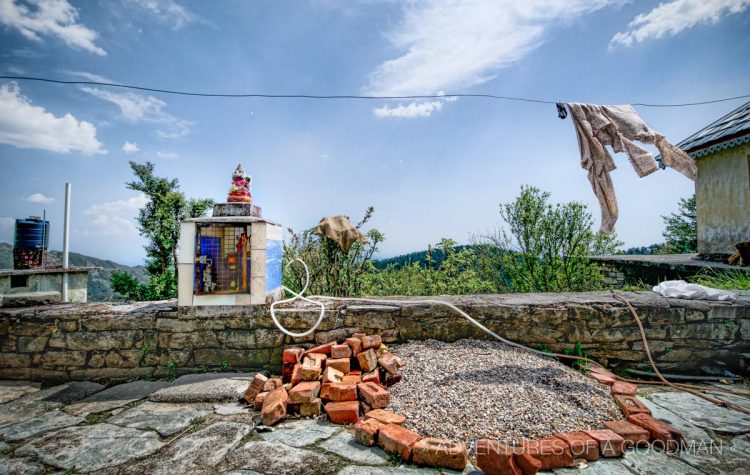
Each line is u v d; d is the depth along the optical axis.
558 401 2.90
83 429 2.92
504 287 7.46
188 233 4.09
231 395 3.46
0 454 2.56
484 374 3.25
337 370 3.39
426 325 4.17
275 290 4.54
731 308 3.97
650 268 7.77
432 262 7.50
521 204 6.88
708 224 7.82
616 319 4.03
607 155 4.43
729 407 3.11
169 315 4.10
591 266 7.21
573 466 2.29
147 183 9.74
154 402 3.43
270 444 2.61
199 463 2.39
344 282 6.34
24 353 4.12
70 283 7.88
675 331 4.02
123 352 4.09
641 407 2.85
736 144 6.59
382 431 2.55
